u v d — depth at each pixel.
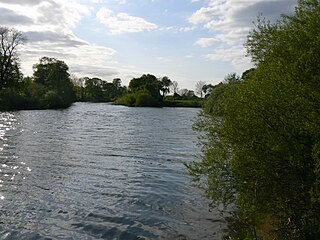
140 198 16.33
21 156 26.47
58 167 22.97
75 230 12.71
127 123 57.28
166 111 98.31
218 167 10.29
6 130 42.62
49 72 119.56
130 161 25.39
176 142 35.47
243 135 9.25
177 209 14.72
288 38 8.73
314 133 7.59
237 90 11.38
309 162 8.28
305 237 8.69
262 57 9.89
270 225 10.62
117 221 13.52
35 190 17.55
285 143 8.41
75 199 16.20
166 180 19.75
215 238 11.59
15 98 82.19
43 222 13.41
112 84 195.88
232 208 14.19
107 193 17.17
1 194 16.75
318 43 7.92
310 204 8.49
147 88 138.62
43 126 48.84
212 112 11.13
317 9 8.66
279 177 8.73
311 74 8.16
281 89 8.26
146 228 12.82
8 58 80.88
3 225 13.00
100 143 34.22
